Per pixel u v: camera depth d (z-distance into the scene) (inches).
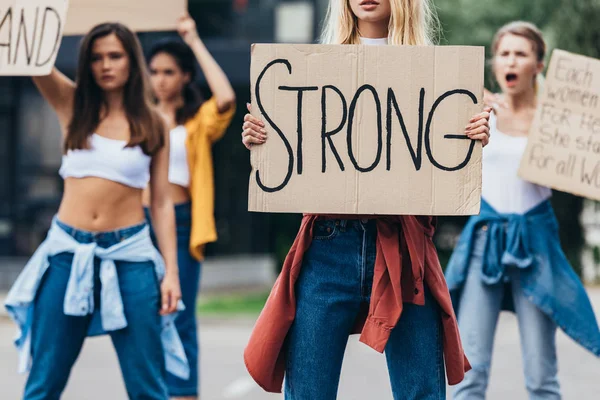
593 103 302.7
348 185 206.7
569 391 416.8
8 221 856.9
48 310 268.7
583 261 908.6
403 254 209.3
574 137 302.0
